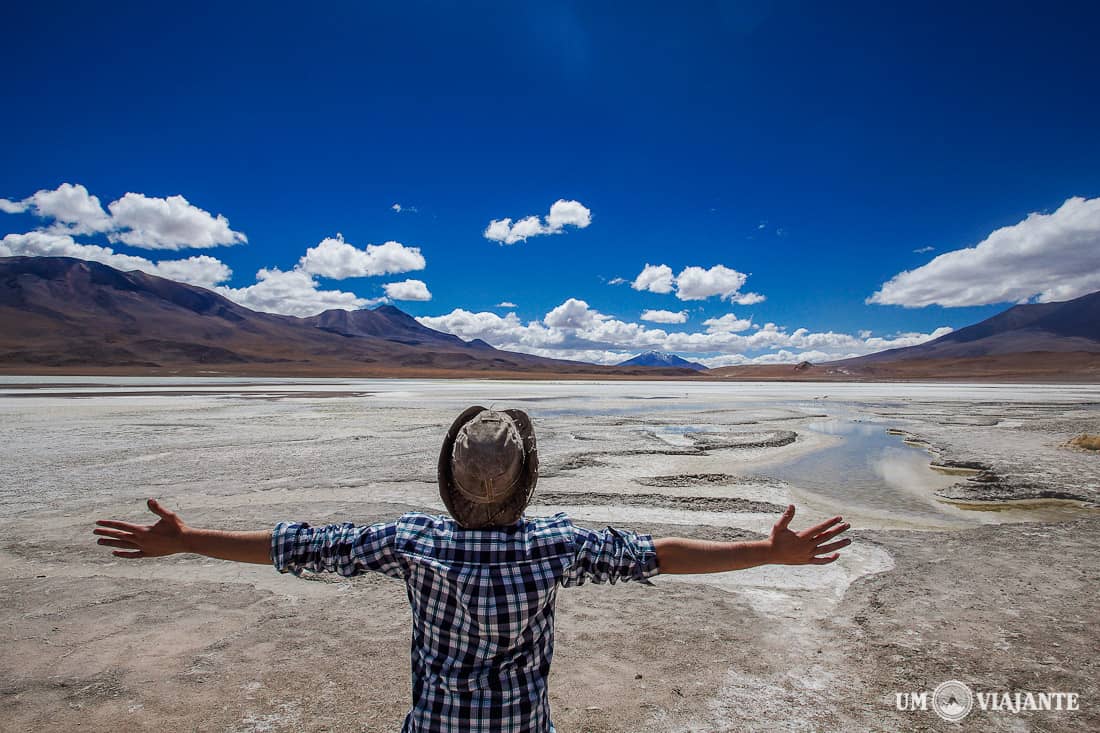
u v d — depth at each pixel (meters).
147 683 3.88
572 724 3.46
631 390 52.34
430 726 1.60
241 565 6.40
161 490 10.09
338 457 13.51
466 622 1.58
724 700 3.72
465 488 1.58
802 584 5.88
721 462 13.48
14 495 9.62
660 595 5.57
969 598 5.44
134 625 4.80
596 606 5.29
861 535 7.75
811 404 33.56
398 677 3.98
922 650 4.39
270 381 73.00
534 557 1.62
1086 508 9.62
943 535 7.79
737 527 8.23
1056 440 17.48
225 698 3.71
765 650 4.41
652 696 3.76
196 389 47.19
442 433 18.11
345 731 3.37
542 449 14.98
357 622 4.89
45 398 32.81
